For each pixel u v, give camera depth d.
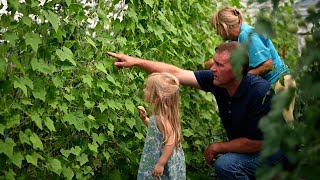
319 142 1.82
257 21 1.80
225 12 4.65
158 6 4.82
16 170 3.89
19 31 3.56
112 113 4.34
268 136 1.72
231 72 3.96
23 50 3.69
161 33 4.72
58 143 4.04
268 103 3.99
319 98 2.04
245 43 1.75
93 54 4.18
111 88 4.32
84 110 4.23
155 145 3.96
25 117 3.75
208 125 5.42
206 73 4.27
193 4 5.31
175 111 4.00
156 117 3.96
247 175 4.12
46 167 3.90
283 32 2.12
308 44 1.89
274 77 4.55
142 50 4.69
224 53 3.98
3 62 3.42
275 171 1.78
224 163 4.08
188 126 5.24
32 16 3.75
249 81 4.04
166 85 3.94
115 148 4.49
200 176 5.09
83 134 4.21
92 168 4.34
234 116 4.11
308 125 1.81
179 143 4.02
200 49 5.31
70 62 3.90
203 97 5.41
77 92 4.09
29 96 3.72
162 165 3.91
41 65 3.71
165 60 4.91
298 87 1.93
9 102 3.59
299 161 1.79
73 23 3.99
